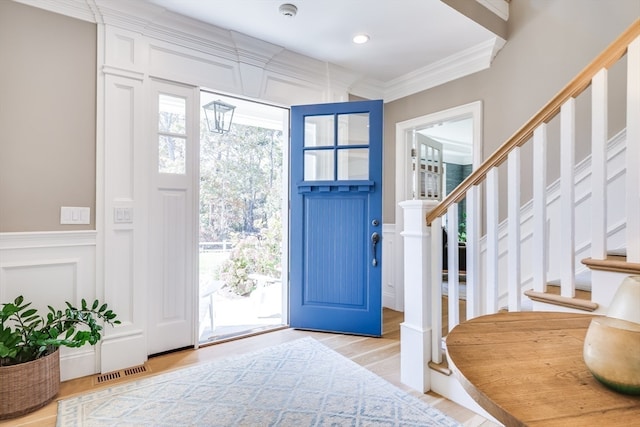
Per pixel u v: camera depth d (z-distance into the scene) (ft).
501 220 9.09
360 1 7.42
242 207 19.57
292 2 7.43
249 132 19.90
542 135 5.12
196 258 8.54
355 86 11.55
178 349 8.27
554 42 8.26
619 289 2.40
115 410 5.70
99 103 7.20
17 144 6.42
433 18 8.05
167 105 8.12
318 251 9.87
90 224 7.12
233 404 5.89
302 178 9.98
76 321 6.34
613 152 7.30
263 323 10.82
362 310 9.45
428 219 6.51
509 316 3.37
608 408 1.81
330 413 5.63
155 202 7.93
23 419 5.46
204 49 8.53
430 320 6.50
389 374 7.09
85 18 7.07
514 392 1.97
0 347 5.38
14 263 6.36
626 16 7.24
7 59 6.34
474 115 9.77
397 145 12.05
